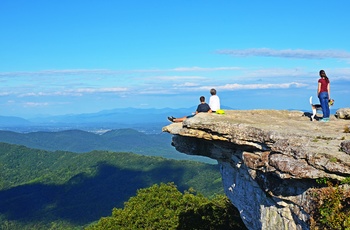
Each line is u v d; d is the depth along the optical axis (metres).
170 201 39.00
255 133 13.80
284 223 13.40
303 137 12.33
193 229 36.38
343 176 10.62
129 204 39.28
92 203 151.12
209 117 16.03
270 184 13.48
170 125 17.50
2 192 176.12
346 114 18.03
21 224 143.25
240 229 35.66
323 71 16.89
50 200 161.00
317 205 11.11
